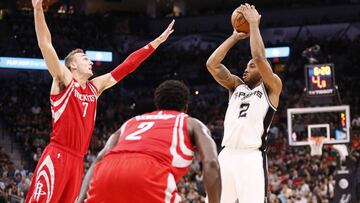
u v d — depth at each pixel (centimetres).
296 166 2342
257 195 607
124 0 3853
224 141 634
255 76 641
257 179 610
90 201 412
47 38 559
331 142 1448
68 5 3819
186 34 3625
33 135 2714
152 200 404
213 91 3397
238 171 614
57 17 3538
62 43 3406
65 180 557
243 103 634
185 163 425
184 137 426
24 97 3088
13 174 2277
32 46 3253
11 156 2644
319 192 1938
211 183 409
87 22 3581
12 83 3170
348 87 3206
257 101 627
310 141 1466
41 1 554
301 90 3178
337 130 1451
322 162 2278
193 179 2223
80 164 570
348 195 1426
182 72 3509
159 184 407
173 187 413
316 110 1467
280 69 3350
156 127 431
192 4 3950
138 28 3694
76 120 568
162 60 3556
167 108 449
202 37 3581
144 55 643
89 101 586
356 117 2862
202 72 3466
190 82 3484
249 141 618
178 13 3844
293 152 2550
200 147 421
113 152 424
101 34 3562
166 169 414
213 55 651
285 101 3102
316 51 1580
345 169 1449
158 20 3694
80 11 3791
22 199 1842
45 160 561
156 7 3997
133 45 3622
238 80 668
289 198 1920
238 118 630
